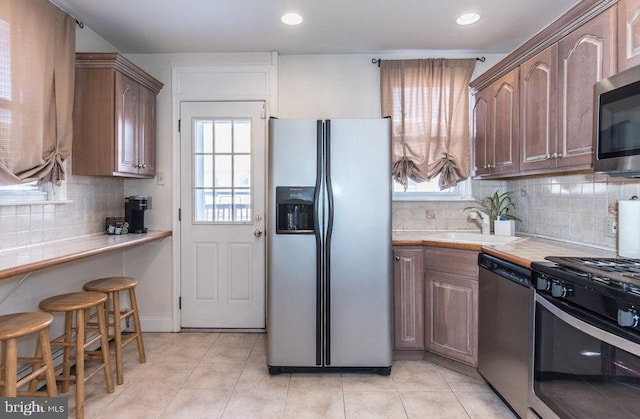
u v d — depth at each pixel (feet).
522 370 5.90
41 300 7.20
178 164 10.33
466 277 7.54
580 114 5.91
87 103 8.09
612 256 6.12
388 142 7.74
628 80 4.76
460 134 9.90
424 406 6.66
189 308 10.43
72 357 6.91
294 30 8.74
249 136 10.30
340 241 7.70
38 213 7.22
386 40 9.27
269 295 7.78
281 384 7.45
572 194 7.68
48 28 6.86
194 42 9.46
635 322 3.88
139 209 9.52
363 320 7.75
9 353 4.94
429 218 10.29
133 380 7.57
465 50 9.91
